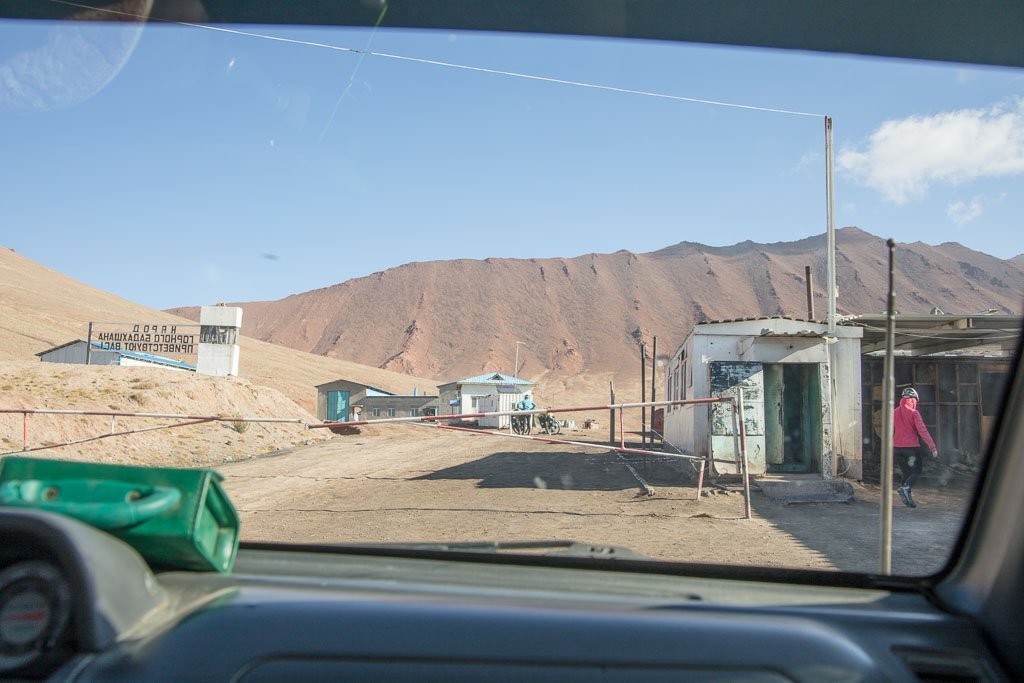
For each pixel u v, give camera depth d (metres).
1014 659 2.07
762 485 13.55
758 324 16.72
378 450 25.33
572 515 10.48
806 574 2.54
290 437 28.11
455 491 13.52
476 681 1.64
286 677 1.62
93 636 1.60
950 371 18.97
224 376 32.94
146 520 1.93
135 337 47.09
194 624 1.73
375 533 8.84
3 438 18.94
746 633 1.83
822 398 15.70
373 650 1.68
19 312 114.25
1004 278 151.75
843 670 1.78
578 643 1.73
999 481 2.27
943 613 2.25
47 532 1.64
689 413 17.64
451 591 2.09
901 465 11.93
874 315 16.59
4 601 1.63
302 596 1.93
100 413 11.81
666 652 1.73
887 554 2.59
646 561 2.60
